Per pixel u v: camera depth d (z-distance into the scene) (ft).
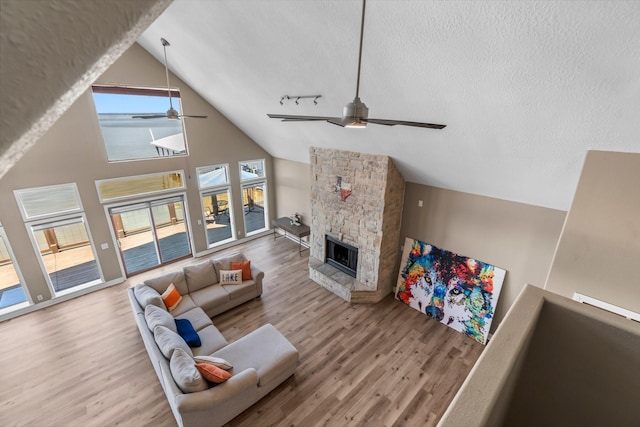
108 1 1.16
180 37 15.02
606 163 9.33
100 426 11.90
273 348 13.73
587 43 6.69
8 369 14.37
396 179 17.90
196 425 10.94
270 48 12.17
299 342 16.31
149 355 14.74
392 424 12.20
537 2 6.43
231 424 11.98
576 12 6.25
